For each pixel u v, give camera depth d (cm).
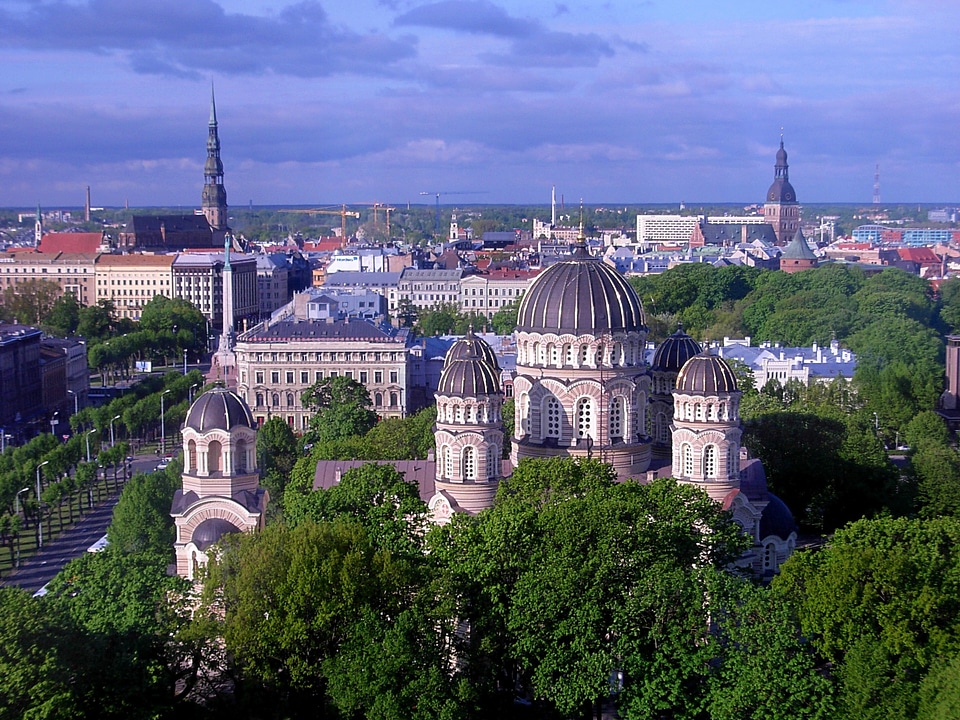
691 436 19888
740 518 19825
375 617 15212
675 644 15262
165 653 15325
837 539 17488
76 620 15325
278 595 15550
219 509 19725
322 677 15712
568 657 15388
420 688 14700
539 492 18462
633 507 16912
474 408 19750
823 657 15600
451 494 19900
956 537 17388
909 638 14788
